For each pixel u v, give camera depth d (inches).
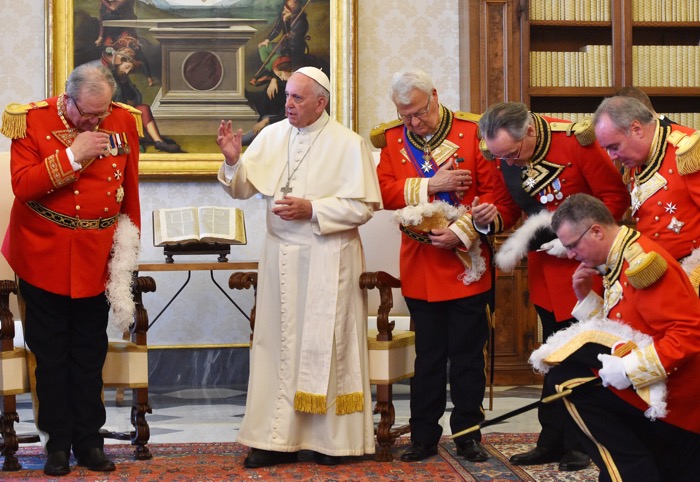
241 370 290.7
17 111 165.9
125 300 171.5
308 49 288.2
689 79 285.1
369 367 183.3
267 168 183.9
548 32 288.8
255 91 288.5
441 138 179.6
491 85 277.3
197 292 289.9
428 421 181.2
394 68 294.0
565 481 160.9
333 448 175.9
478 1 277.6
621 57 282.7
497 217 172.7
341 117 286.2
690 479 128.6
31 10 287.0
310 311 177.6
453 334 178.9
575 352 131.0
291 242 180.7
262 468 173.9
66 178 162.7
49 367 168.7
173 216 228.7
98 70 164.2
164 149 285.9
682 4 285.9
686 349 120.4
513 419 223.8
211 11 287.4
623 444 126.9
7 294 175.9
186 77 287.3
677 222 141.4
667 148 142.7
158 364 287.4
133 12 285.9
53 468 166.4
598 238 129.5
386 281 184.4
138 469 171.9
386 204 182.1
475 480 162.2
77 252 168.1
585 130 162.1
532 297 174.9
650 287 123.0
